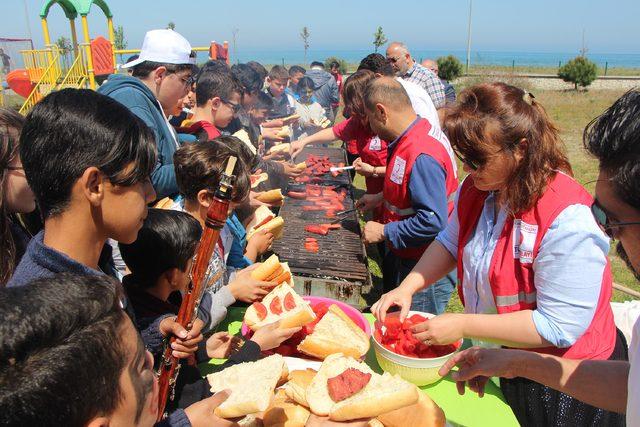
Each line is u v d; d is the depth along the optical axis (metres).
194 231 1.83
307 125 8.89
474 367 1.58
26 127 1.24
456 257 2.32
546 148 1.69
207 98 4.10
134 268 1.77
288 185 5.51
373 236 3.47
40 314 0.72
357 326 1.96
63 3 11.60
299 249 3.84
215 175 2.22
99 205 1.28
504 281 1.87
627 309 3.50
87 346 0.73
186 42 3.47
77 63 12.09
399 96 3.15
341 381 1.39
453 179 3.17
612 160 1.01
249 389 1.36
